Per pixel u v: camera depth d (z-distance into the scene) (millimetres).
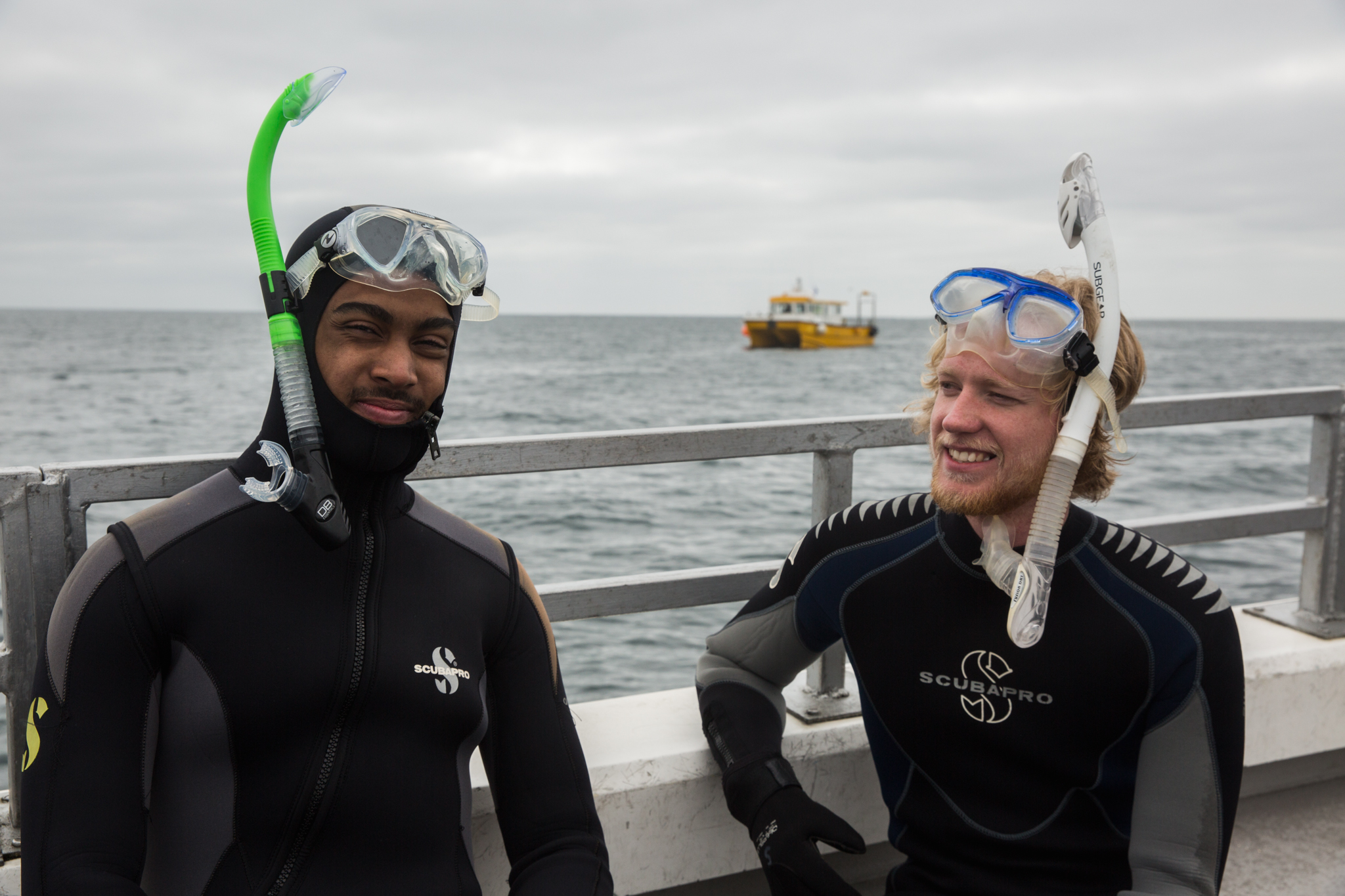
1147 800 1210
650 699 1854
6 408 32562
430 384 1102
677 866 1646
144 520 1063
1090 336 1189
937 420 1216
